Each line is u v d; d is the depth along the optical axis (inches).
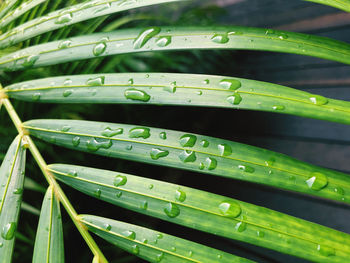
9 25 13.1
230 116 27.5
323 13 27.4
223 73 28.5
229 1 34.9
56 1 13.2
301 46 9.9
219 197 8.8
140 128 9.6
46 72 14.6
